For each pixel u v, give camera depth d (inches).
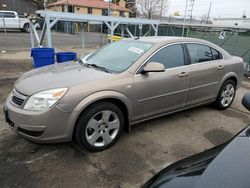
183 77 149.8
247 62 391.5
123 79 124.0
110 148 127.2
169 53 146.2
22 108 108.6
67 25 1047.6
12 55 426.6
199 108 194.1
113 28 404.2
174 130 152.1
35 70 141.9
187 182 59.1
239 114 185.8
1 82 247.9
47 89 108.9
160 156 122.6
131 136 141.1
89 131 118.4
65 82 114.0
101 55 153.3
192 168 65.2
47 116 105.3
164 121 164.6
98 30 1153.4
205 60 168.2
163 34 639.8
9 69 315.9
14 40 662.5
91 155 120.3
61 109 106.9
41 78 121.4
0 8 1225.4
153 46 140.8
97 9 1574.8
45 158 116.3
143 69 130.5
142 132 146.7
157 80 136.4
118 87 121.1
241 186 54.5
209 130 155.5
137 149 127.7
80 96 110.3
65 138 111.8
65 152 121.8
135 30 637.3
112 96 118.9
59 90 108.0
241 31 430.0
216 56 177.8
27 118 105.9
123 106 128.3
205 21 1491.1
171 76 143.1
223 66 177.3
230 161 63.4
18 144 127.3
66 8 1428.4
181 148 131.3
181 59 151.9
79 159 116.6
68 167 110.4
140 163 115.8
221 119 174.1
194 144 136.6
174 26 613.3
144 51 138.3
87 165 112.3
